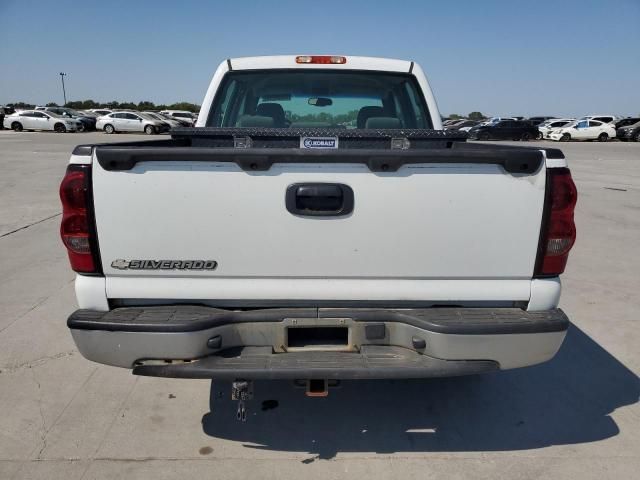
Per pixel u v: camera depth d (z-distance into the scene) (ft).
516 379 11.57
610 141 118.62
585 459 8.82
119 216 7.44
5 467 8.40
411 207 7.51
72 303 15.37
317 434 9.46
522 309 7.97
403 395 10.84
